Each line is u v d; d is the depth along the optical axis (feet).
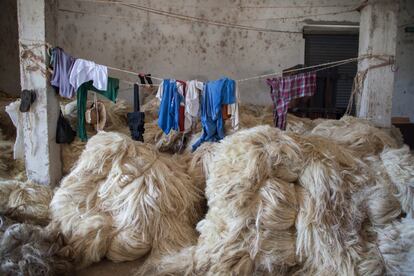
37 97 10.70
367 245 7.16
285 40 20.12
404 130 18.86
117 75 20.74
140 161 8.89
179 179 9.27
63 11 20.29
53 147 11.22
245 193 7.24
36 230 7.72
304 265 7.07
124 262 8.13
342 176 7.71
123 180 8.48
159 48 20.53
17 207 9.14
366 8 12.67
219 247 7.14
